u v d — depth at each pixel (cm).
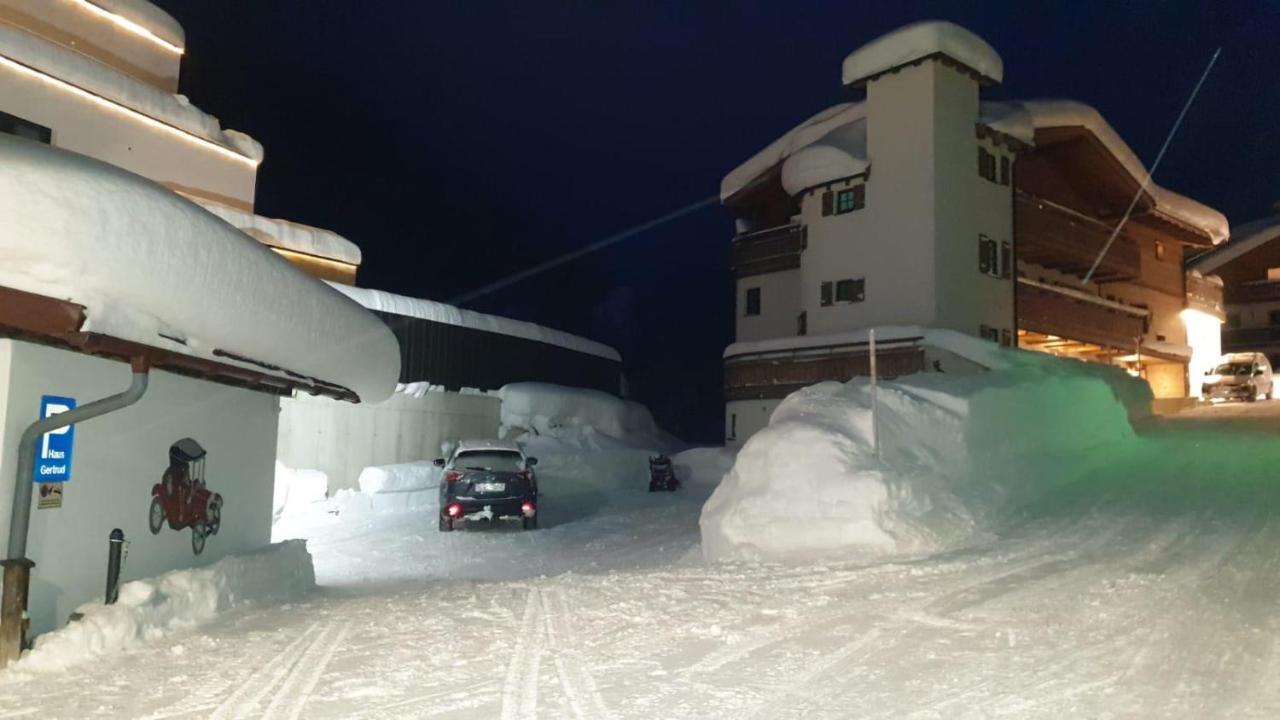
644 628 725
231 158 2347
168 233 696
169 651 673
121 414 776
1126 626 665
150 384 818
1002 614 720
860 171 2816
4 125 1703
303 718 511
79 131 1873
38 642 636
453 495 1777
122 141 1994
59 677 600
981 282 2791
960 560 953
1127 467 1598
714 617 753
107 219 634
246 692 563
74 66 1845
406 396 2447
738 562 1080
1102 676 552
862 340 2702
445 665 623
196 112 2214
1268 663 565
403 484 2233
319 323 1012
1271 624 653
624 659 630
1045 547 1005
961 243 2733
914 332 2567
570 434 2956
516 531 1839
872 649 634
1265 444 1783
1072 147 3291
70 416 657
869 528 1055
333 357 1070
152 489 824
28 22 1906
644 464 2912
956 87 2766
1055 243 3131
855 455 1167
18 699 551
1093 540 1029
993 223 2862
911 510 1102
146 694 561
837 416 1278
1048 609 728
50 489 683
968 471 1295
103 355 674
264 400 1082
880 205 2791
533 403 3005
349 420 2247
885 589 834
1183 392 3950
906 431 1282
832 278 2930
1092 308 3319
